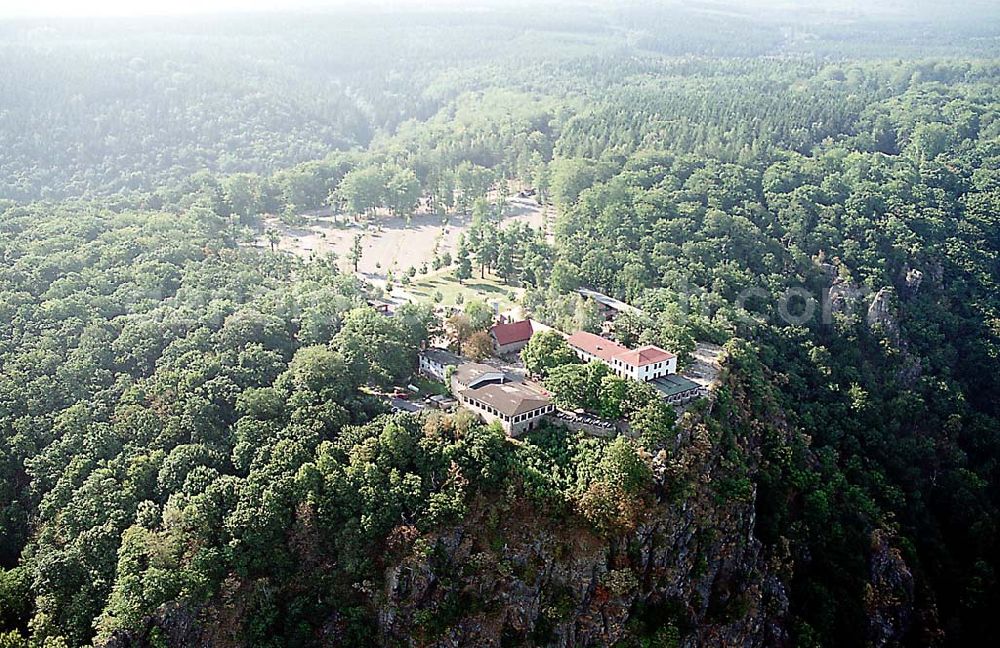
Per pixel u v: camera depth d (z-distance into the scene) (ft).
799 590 567.18
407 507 492.13
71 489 539.70
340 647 476.54
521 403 547.49
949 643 629.92
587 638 475.72
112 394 623.36
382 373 604.49
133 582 464.65
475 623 473.26
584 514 483.10
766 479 585.22
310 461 517.14
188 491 511.40
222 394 592.19
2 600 484.74
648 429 522.47
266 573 488.85
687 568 504.84
